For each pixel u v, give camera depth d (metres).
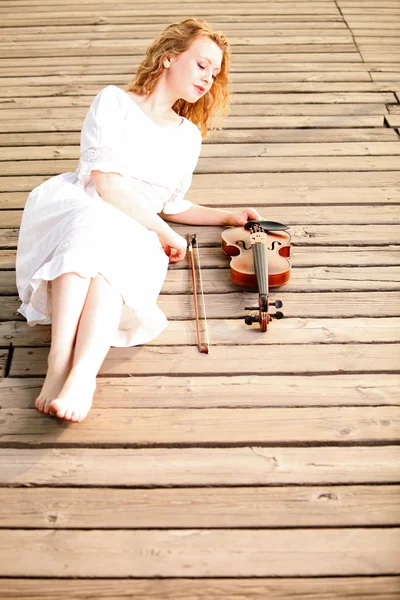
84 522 1.84
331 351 2.41
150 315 2.34
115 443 2.06
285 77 4.27
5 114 3.87
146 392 2.23
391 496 1.92
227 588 1.69
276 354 2.39
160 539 1.80
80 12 5.13
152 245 2.37
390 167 3.46
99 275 2.13
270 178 3.38
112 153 2.39
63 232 2.21
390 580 1.71
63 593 1.68
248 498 1.91
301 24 4.98
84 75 4.27
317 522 1.85
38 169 3.43
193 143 2.70
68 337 2.07
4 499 1.89
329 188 3.31
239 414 2.16
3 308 2.60
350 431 2.11
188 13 5.11
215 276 2.77
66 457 2.01
